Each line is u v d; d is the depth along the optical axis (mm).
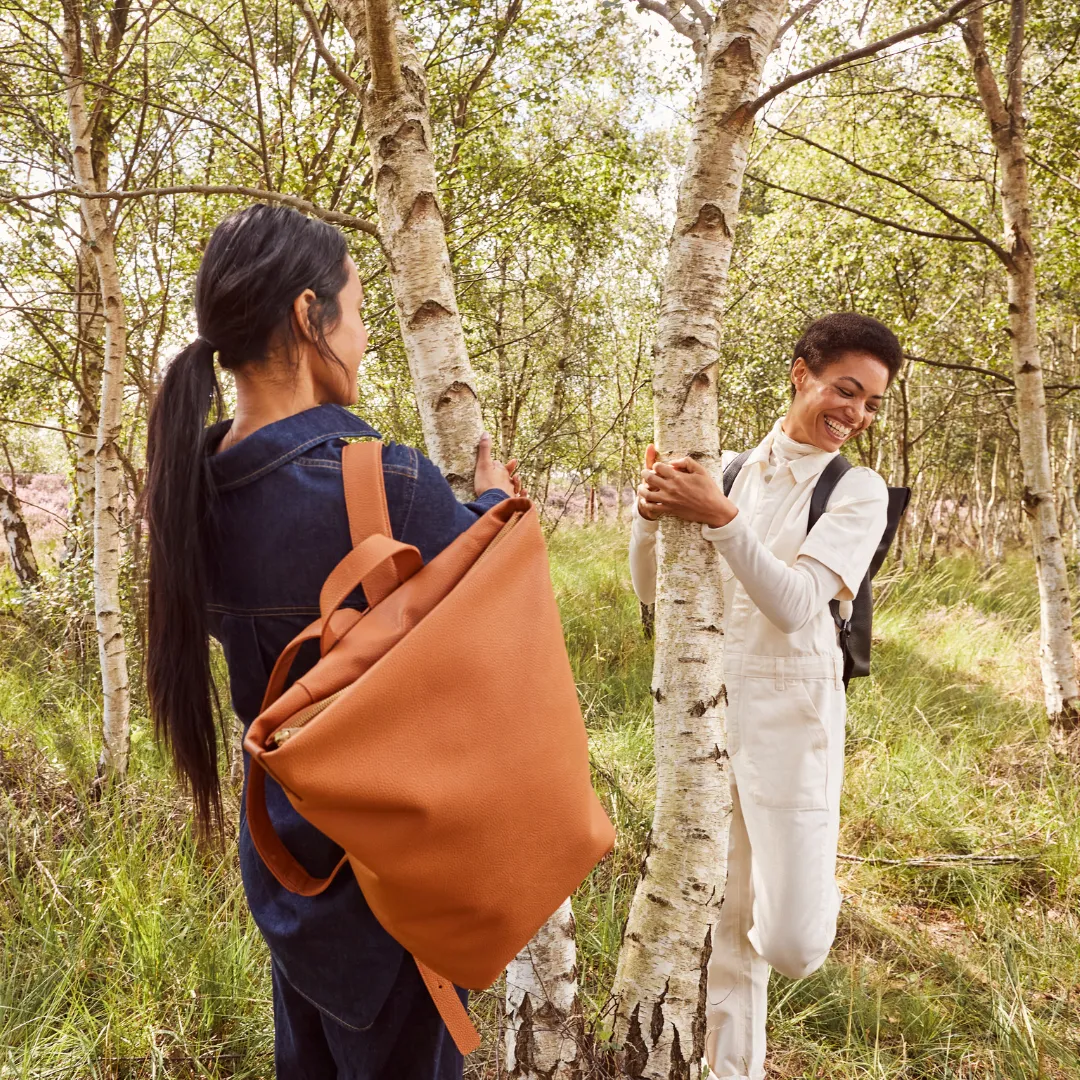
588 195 5473
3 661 4996
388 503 966
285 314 983
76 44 3738
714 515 1567
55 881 2580
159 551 948
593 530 11234
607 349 8852
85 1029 2113
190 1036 2137
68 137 4797
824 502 1844
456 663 886
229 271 965
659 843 1594
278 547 957
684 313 1626
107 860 2695
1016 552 15625
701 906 1557
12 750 3418
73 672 4754
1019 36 4383
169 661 972
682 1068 1540
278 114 4266
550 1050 1483
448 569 948
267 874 1082
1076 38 5305
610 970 2332
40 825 2928
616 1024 1587
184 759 1034
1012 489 16031
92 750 3635
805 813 1767
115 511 3416
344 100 4277
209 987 2240
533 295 6926
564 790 949
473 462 1484
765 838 1779
